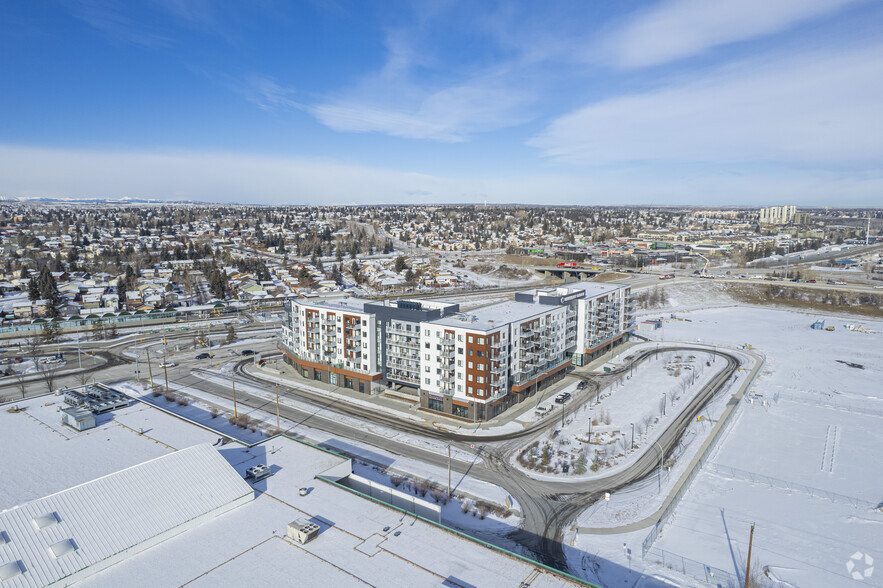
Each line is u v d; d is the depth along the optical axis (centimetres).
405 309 10469
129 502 5362
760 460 8444
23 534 4750
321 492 6131
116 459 6919
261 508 5759
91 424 7950
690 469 7969
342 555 4941
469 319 10356
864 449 8844
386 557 4922
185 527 5306
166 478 5781
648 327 17750
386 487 6800
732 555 5919
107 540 4891
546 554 5853
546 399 10912
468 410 9794
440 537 5256
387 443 8769
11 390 11238
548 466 8025
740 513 6850
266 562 4822
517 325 10369
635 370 13100
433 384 10119
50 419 8275
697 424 9681
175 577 4609
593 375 12625
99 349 14888
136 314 18212
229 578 4600
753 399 11188
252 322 18625
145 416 8431
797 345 15962
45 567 4491
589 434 9175
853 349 15488
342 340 11419
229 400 10725
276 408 10300
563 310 12131
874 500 7219
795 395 11525
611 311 14550
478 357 9494
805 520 6694
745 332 17725
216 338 16188
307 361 12100
